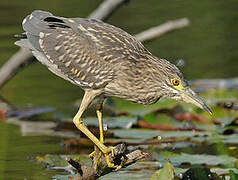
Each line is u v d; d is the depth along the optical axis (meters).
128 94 11.25
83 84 11.29
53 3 23.06
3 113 15.36
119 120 14.25
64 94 16.66
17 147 13.01
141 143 12.82
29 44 11.49
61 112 15.21
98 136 13.39
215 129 13.38
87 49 11.20
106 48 11.15
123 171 11.40
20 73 18.47
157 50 19.17
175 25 16.58
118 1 16.84
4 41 19.84
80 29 11.35
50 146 13.10
